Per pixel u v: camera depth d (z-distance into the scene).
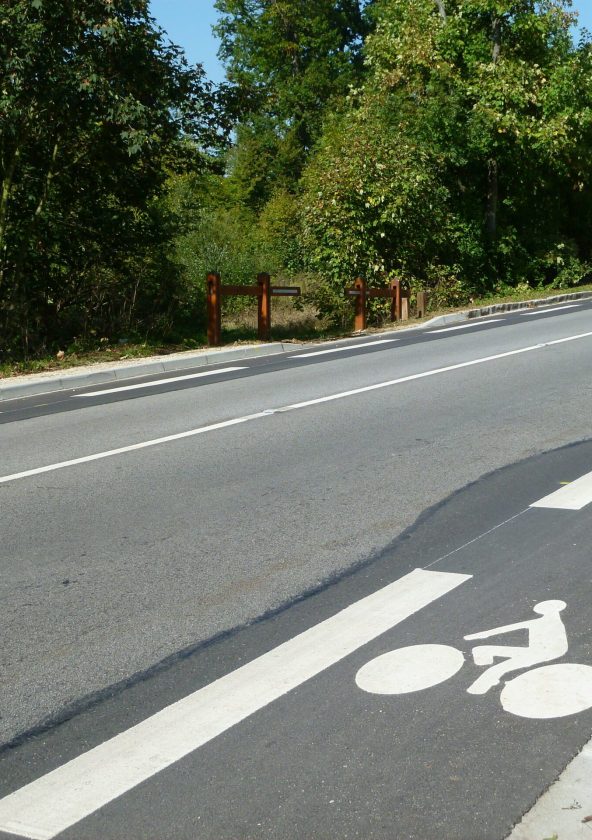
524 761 3.11
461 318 24.45
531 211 34.72
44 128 18.03
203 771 3.17
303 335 20.86
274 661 4.04
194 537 5.95
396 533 5.87
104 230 20.02
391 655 4.02
